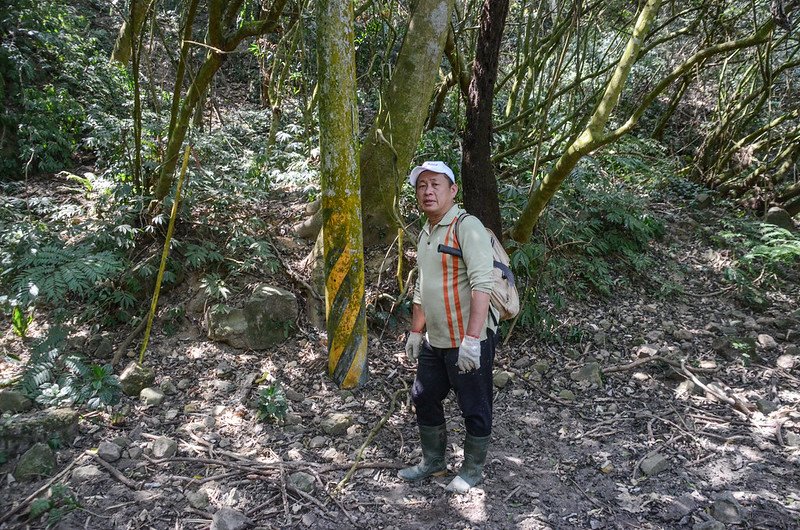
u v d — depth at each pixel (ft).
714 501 8.78
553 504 8.67
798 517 8.43
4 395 9.86
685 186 23.61
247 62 28.50
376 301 13.28
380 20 18.48
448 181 8.43
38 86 20.38
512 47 27.43
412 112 13.25
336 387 11.39
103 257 10.96
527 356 13.12
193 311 12.74
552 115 21.66
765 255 17.21
